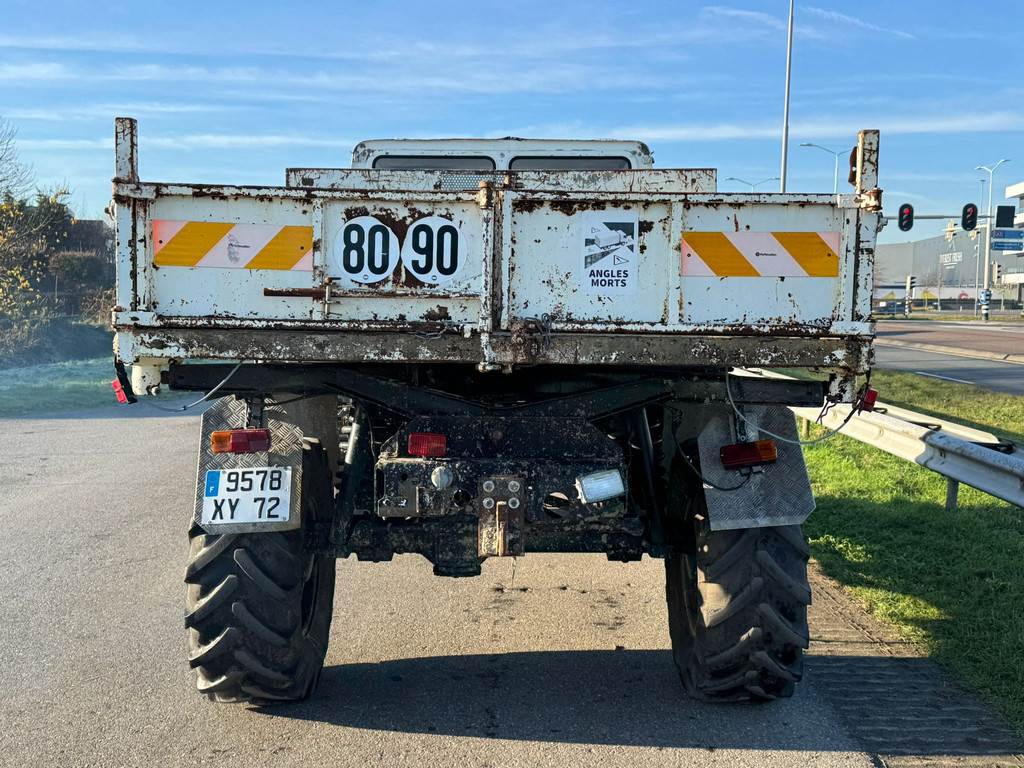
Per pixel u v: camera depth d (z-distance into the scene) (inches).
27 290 1155.9
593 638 226.8
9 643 219.3
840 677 198.8
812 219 171.6
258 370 179.6
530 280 170.7
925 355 1163.9
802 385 180.1
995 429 494.0
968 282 5492.1
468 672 204.7
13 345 1035.9
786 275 172.1
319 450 187.6
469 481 174.9
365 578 277.4
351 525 184.7
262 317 168.7
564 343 169.6
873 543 296.5
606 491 173.5
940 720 177.8
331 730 174.9
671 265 170.9
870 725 175.9
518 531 173.3
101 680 197.8
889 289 4517.7
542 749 166.7
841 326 171.8
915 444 336.8
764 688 181.6
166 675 201.0
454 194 168.7
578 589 267.4
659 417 210.2
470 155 287.3
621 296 171.6
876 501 348.5
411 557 302.7
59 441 544.4
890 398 651.5
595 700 189.3
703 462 179.5
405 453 179.0
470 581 274.5
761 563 176.6
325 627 201.8
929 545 289.9
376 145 287.0
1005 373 879.7
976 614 229.3
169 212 167.0
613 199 169.5
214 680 177.2
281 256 168.7
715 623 176.9
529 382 188.7
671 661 211.6
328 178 200.7
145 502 375.2
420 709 184.5
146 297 166.9
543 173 201.2
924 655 210.8
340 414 240.1
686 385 182.5
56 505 369.7
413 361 169.8
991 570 260.8
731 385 180.9
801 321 172.7
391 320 169.9
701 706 185.8
